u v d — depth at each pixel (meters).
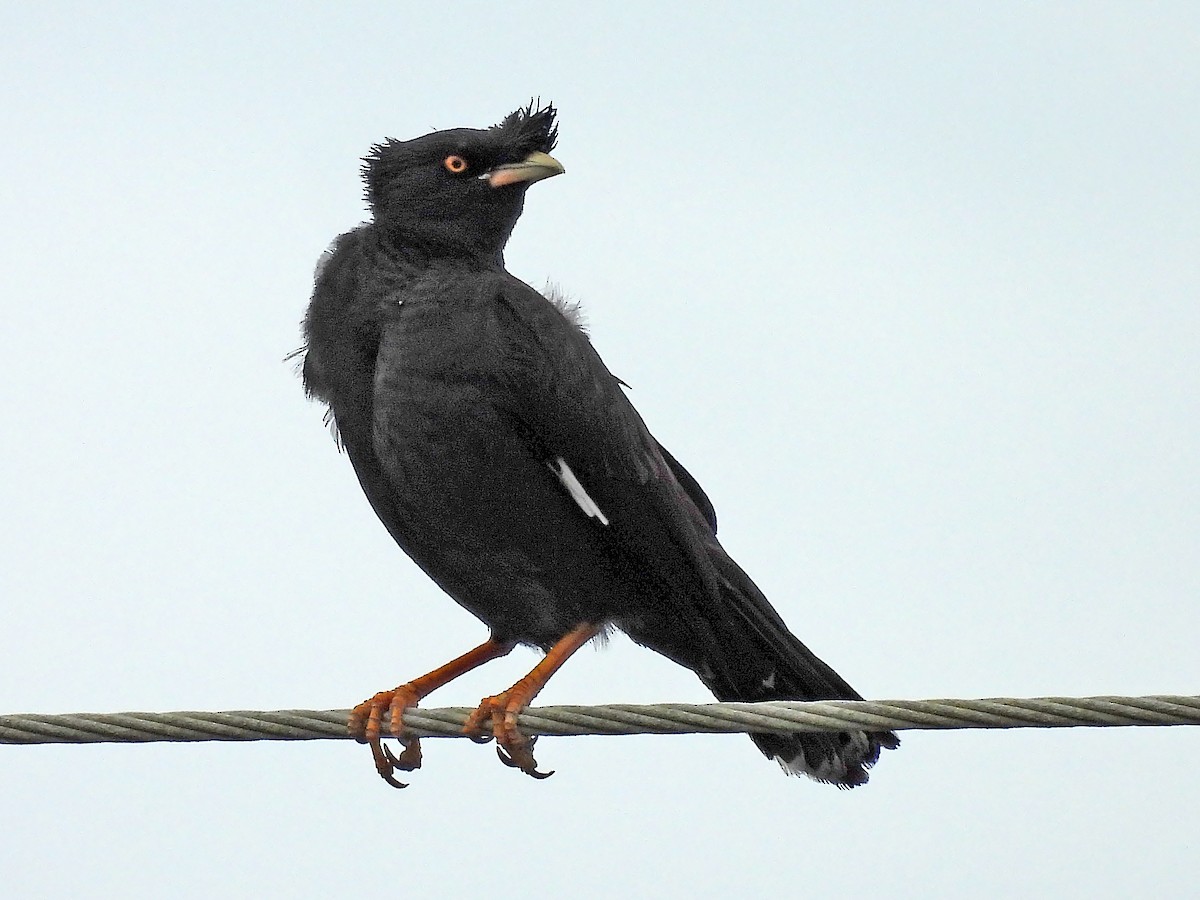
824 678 11.96
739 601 11.98
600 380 11.72
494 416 11.34
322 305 11.88
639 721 9.46
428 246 12.07
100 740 9.53
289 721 10.46
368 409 11.63
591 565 11.78
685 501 12.23
